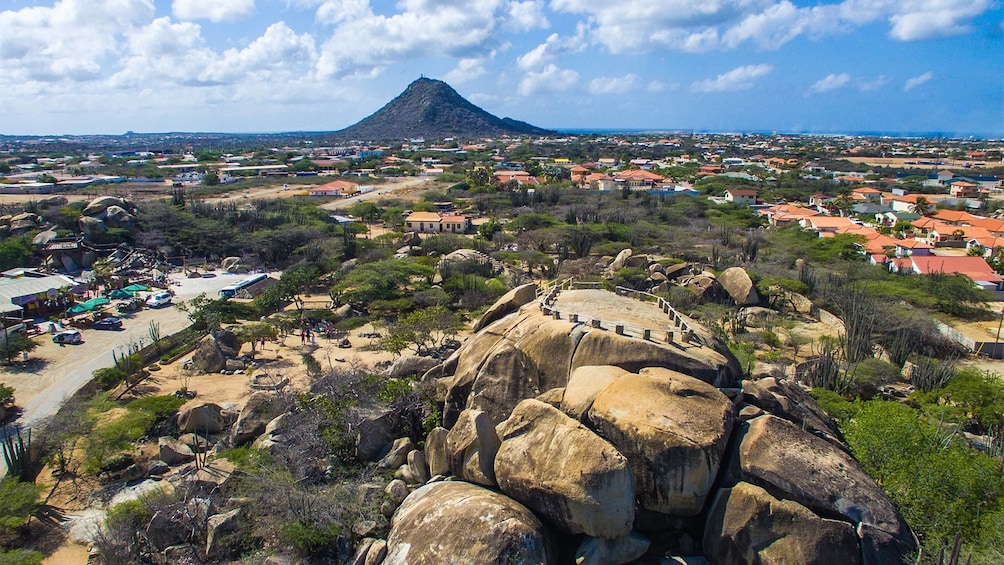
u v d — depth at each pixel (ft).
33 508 91.61
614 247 304.50
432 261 279.49
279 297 214.28
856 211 457.68
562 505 65.67
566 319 91.86
